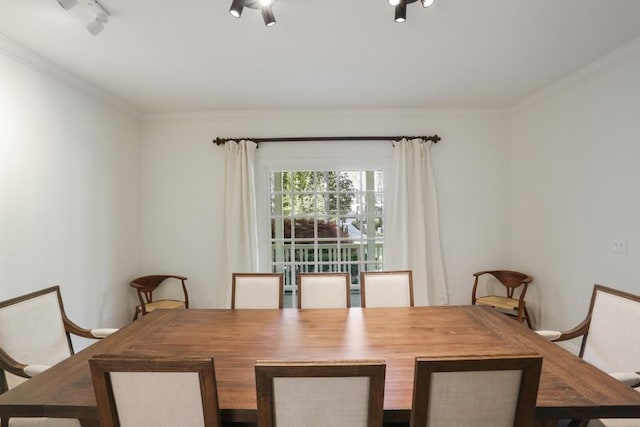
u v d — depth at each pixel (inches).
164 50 82.9
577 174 101.8
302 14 67.9
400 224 133.0
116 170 119.6
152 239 136.3
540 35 77.5
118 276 120.3
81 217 102.0
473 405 34.5
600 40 79.9
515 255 133.7
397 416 37.9
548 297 115.3
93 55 85.0
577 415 37.6
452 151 136.2
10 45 76.9
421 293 130.8
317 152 137.5
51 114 90.5
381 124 135.8
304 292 87.7
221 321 69.9
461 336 60.3
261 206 138.5
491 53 86.4
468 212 136.6
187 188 136.3
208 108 129.6
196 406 35.2
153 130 135.9
